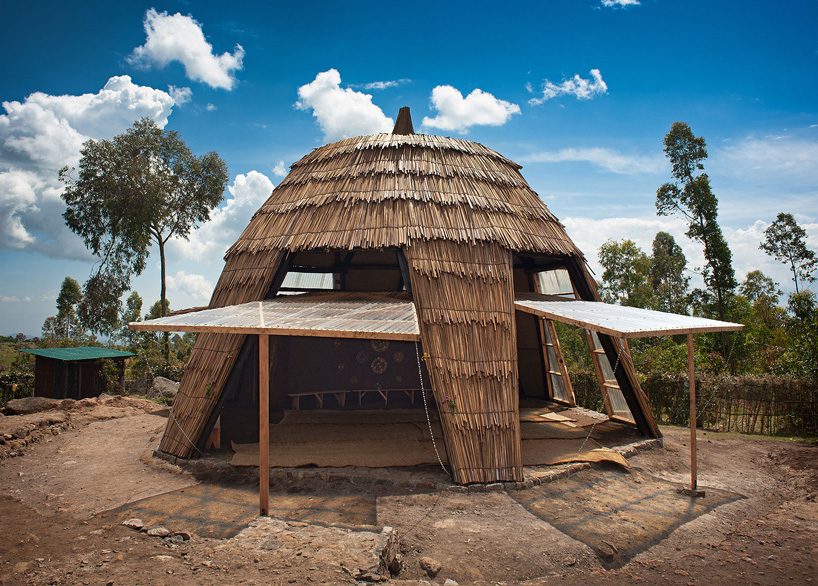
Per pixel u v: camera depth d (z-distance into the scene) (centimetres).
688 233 3014
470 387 905
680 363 2138
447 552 637
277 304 972
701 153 2934
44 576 547
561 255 1198
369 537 626
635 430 1220
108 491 852
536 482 875
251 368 1421
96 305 3200
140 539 653
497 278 1028
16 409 1543
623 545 669
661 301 3850
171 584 524
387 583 535
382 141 1252
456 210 1105
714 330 867
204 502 788
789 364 1728
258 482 875
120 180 3114
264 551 593
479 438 873
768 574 605
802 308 2275
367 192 1128
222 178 3475
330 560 568
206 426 982
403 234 1038
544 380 1655
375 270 1523
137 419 1512
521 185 1291
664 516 771
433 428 1150
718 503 836
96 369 2162
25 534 671
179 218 3431
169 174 3350
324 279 1486
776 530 738
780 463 1098
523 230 1151
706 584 580
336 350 1385
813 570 615
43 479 937
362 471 888
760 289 4891
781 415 1441
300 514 740
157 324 751
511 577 590
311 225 1106
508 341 968
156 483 889
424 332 926
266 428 738
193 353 1091
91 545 634
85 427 1402
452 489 831
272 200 1248
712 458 1123
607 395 1329
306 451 974
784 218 3644
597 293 1287
